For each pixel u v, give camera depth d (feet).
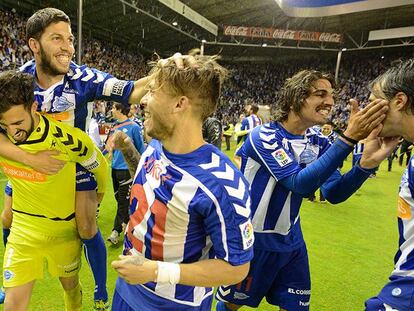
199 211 3.28
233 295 6.22
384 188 24.07
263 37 71.20
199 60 3.37
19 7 52.95
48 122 5.47
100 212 15.03
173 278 3.21
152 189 3.60
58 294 8.48
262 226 5.83
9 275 5.90
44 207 5.85
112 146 5.18
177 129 3.40
